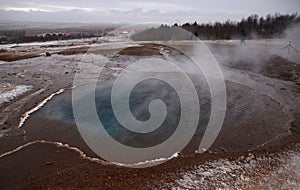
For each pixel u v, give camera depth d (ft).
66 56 52.70
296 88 31.40
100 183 13.38
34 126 20.26
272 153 16.46
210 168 14.78
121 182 13.48
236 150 16.92
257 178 13.85
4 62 47.24
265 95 28.55
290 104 25.80
